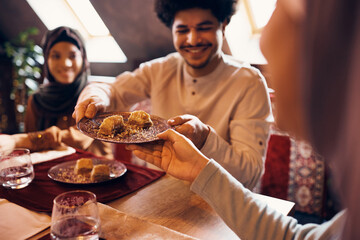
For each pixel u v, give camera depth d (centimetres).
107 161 144
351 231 41
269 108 165
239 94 164
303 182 243
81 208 72
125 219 89
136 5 319
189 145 92
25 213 95
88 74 261
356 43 36
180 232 90
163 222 95
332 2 37
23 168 117
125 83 198
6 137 154
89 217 72
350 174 40
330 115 41
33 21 440
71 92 246
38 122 250
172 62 195
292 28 45
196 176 87
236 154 141
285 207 108
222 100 170
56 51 237
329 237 62
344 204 46
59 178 123
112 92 192
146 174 133
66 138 194
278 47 47
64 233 69
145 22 334
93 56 448
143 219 93
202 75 173
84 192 81
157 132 121
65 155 155
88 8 420
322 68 40
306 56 41
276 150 223
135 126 125
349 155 40
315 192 238
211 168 82
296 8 43
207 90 174
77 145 198
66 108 245
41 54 462
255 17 315
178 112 187
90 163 129
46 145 160
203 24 153
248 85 164
